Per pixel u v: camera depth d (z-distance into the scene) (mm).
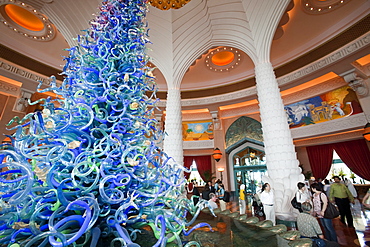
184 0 7016
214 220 2016
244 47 6242
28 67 7777
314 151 11016
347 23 6879
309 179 9531
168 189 1314
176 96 6539
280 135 4527
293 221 3646
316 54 7922
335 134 9789
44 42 7730
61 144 1145
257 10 5871
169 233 1295
